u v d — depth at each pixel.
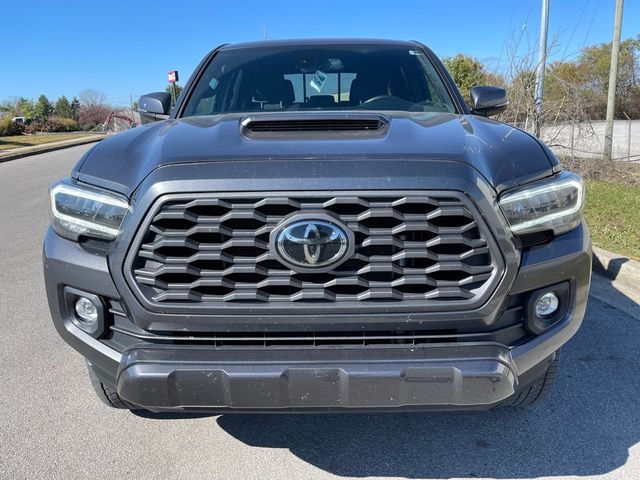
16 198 10.62
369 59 3.73
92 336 2.20
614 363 3.44
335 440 2.72
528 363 2.13
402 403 2.01
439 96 3.44
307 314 1.99
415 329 2.03
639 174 10.56
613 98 11.61
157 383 2.00
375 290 1.99
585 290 2.26
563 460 2.54
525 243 2.12
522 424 2.83
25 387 3.26
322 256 1.96
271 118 2.52
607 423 2.82
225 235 1.98
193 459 2.59
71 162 19.39
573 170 10.69
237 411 2.08
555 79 11.00
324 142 2.13
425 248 1.99
